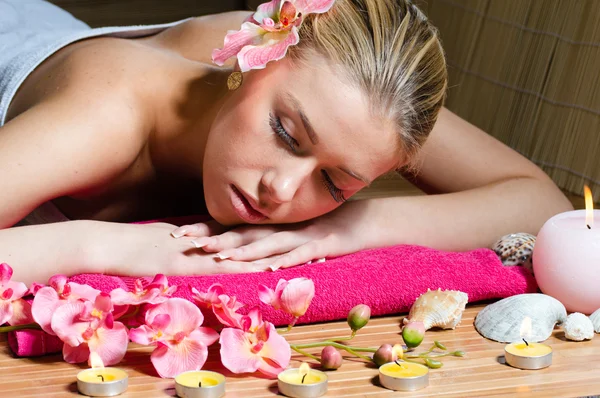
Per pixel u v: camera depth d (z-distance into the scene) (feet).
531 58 8.81
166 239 5.01
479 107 9.50
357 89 4.67
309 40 4.79
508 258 5.57
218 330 4.51
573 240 5.06
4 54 6.70
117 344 4.12
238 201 4.98
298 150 4.77
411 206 5.93
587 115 8.14
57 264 4.69
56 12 8.13
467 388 4.09
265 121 4.77
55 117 5.29
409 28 5.01
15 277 4.61
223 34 6.71
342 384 4.09
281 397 3.92
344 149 4.74
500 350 4.61
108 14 10.54
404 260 5.17
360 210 5.74
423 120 5.00
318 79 4.68
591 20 8.13
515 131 8.97
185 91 5.79
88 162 5.32
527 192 6.35
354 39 4.75
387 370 4.17
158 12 10.70
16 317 4.28
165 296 4.19
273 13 4.93
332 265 5.03
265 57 4.75
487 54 9.41
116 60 5.74
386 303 4.95
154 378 4.07
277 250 5.19
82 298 4.23
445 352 4.53
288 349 4.11
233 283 4.64
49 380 4.03
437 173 6.72
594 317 4.98
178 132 5.78
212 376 3.97
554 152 8.50
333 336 4.71
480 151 6.70
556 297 5.16
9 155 5.05
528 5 8.87
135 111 5.60
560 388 4.13
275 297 4.28
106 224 4.95
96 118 5.38
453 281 5.12
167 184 6.24
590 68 8.10
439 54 5.15
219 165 4.95
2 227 5.08
